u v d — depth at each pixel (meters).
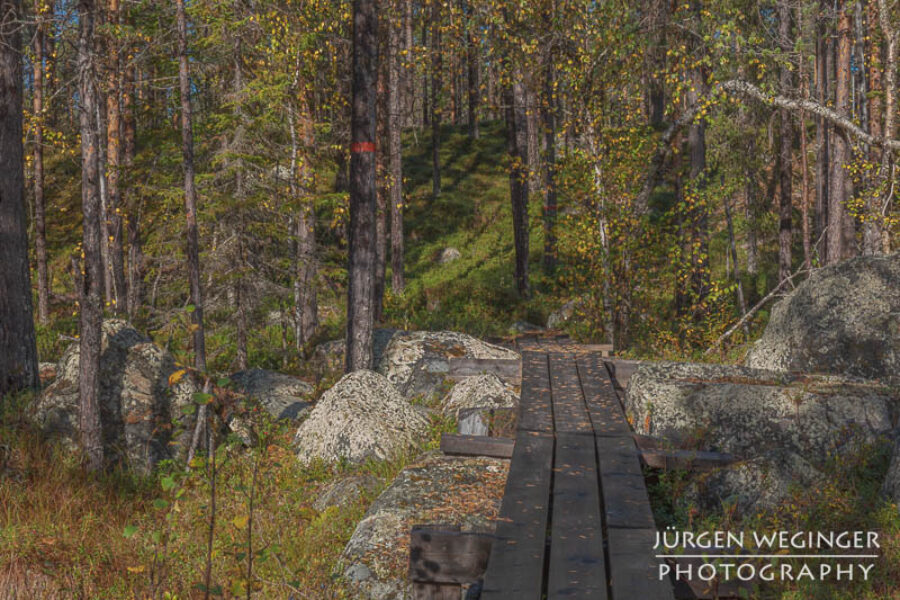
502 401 10.57
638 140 14.73
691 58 14.95
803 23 18.70
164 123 17.30
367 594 5.31
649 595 3.87
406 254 36.59
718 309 15.58
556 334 16.80
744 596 4.32
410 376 13.17
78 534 6.88
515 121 27.41
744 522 5.70
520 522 4.96
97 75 8.77
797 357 9.67
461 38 15.77
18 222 10.92
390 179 22.98
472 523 5.81
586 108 14.91
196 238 12.10
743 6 14.97
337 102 19.14
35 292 27.77
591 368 11.26
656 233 15.30
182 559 6.18
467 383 11.33
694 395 7.95
